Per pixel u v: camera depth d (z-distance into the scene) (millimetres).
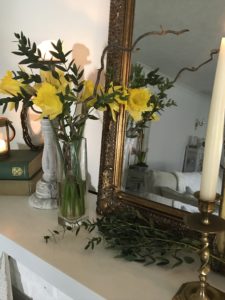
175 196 864
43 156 1069
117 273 760
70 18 1109
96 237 887
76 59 1130
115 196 970
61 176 933
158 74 861
